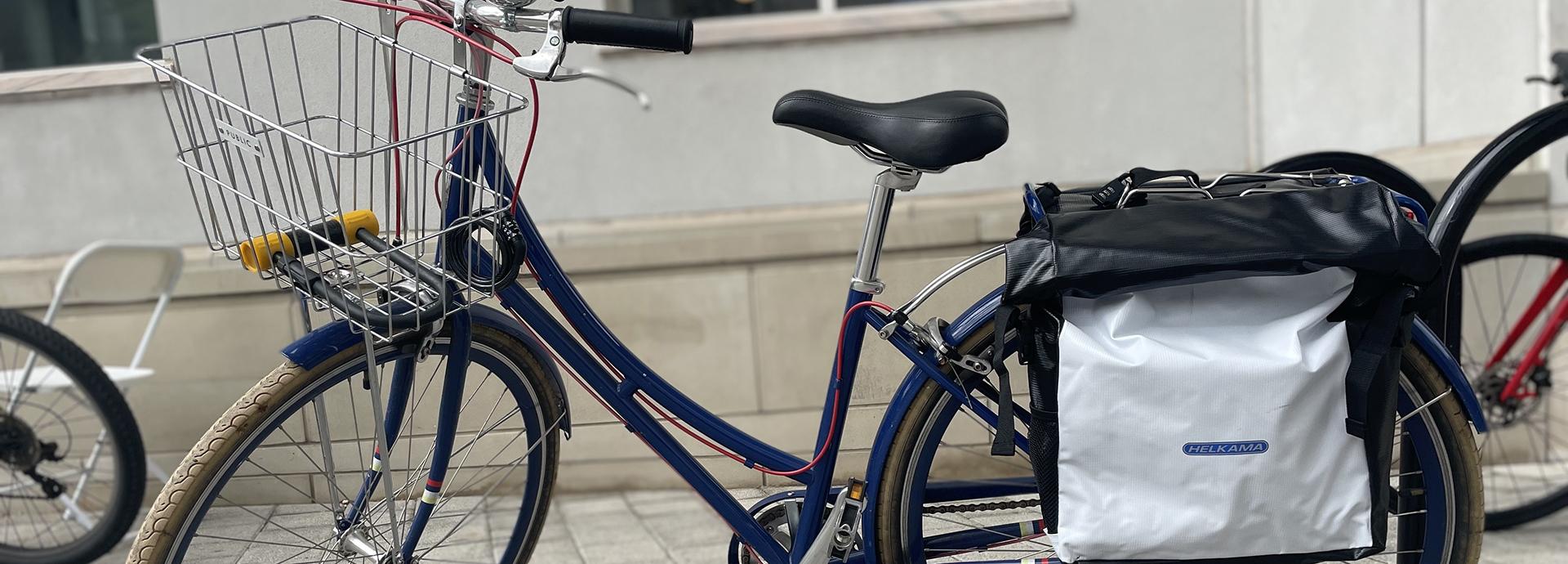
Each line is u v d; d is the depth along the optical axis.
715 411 3.51
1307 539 1.42
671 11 3.84
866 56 3.78
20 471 2.54
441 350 1.57
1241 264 1.36
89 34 3.59
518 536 1.83
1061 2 3.70
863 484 1.66
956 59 3.77
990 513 1.75
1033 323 1.45
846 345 1.58
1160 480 1.40
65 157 3.34
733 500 1.67
